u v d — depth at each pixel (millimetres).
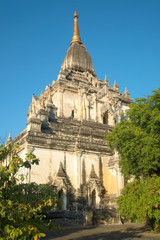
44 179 41781
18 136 50094
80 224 34750
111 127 57094
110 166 46875
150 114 30734
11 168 12141
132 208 25109
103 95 60375
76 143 46531
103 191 46250
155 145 28812
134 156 30375
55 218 35312
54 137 44969
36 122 45031
